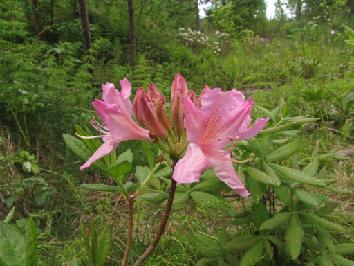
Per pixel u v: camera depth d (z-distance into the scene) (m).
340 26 2.06
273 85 1.03
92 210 0.47
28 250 0.17
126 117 0.23
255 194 0.29
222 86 1.18
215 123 0.21
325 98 0.82
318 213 0.33
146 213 0.44
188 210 0.47
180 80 0.23
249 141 0.29
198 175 0.20
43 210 0.46
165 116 0.22
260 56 1.82
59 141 0.62
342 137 0.72
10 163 0.53
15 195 0.48
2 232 0.18
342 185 0.52
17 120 0.62
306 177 0.27
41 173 0.55
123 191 0.24
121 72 0.88
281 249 0.32
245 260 0.30
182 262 0.38
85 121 0.63
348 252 0.31
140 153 0.58
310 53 1.60
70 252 0.39
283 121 0.33
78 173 0.56
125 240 0.42
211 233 0.43
